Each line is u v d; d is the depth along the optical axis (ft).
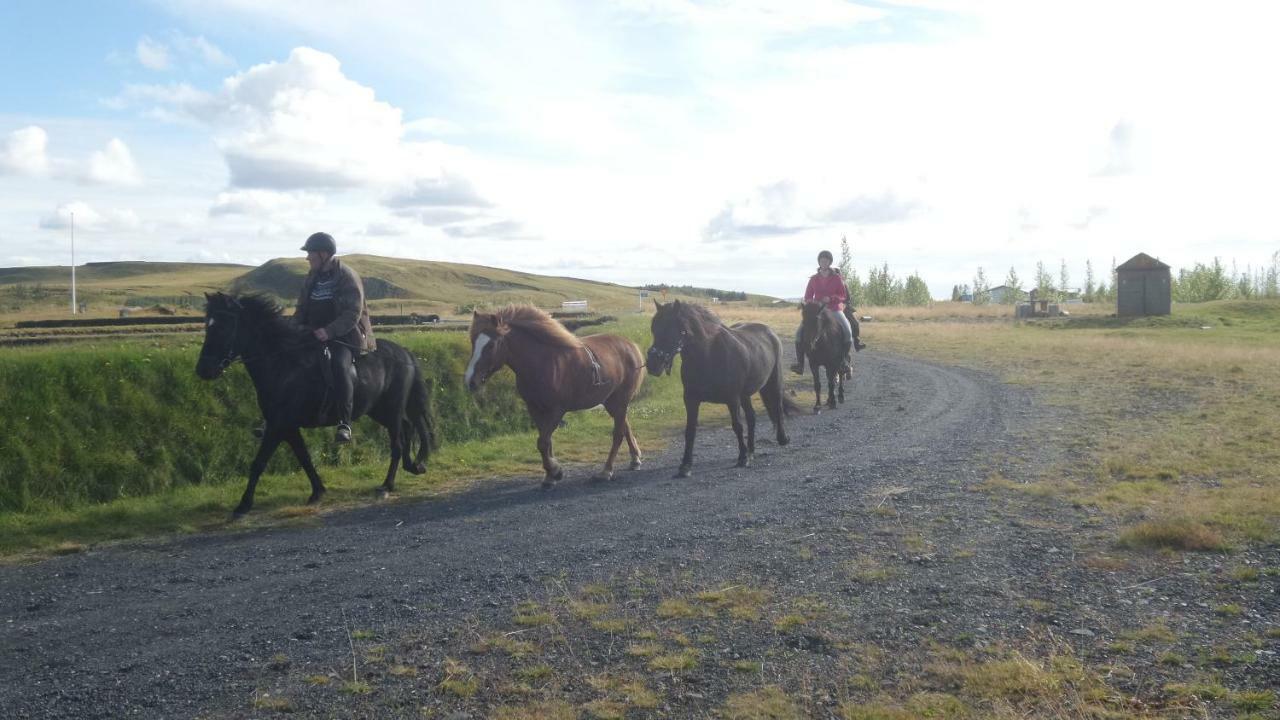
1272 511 23.20
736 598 18.17
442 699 13.62
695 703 13.23
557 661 15.02
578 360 32.78
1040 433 40.98
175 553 24.25
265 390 29.14
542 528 25.79
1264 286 269.44
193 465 34.12
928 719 12.32
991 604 17.29
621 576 20.22
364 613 18.15
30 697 14.19
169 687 14.49
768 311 176.96
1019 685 13.21
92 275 620.49
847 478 31.76
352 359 30.55
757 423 50.14
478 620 17.34
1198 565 19.26
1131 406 48.96
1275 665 13.75
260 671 15.07
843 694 13.37
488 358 30.60
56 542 25.77
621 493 31.07
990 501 26.96
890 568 20.03
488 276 624.59
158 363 36.01
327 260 30.45
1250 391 51.85
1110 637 15.26
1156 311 160.76
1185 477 29.19
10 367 32.19
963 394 59.26
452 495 32.22
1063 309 198.39
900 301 276.62
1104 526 23.27
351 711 13.30
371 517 28.60
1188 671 13.67
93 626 17.87
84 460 31.37
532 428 49.11
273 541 25.41
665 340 32.53
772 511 26.86
